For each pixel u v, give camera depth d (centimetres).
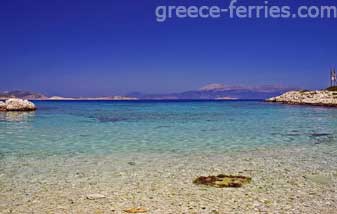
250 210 899
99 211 897
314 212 886
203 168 1376
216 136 2352
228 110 6175
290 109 6362
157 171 1326
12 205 945
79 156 1628
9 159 1554
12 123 3378
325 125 3152
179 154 1681
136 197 1010
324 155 1650
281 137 2303
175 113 5228
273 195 1020
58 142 2069
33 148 1850
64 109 6856
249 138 2253
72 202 969
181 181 1180
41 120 3788
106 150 1792
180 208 916
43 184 1147
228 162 1490
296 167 1388
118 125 3173
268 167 1389
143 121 3647
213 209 908
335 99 7825
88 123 3391
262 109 6462
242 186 1111
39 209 914
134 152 1736
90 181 1184
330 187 1103
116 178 1223
